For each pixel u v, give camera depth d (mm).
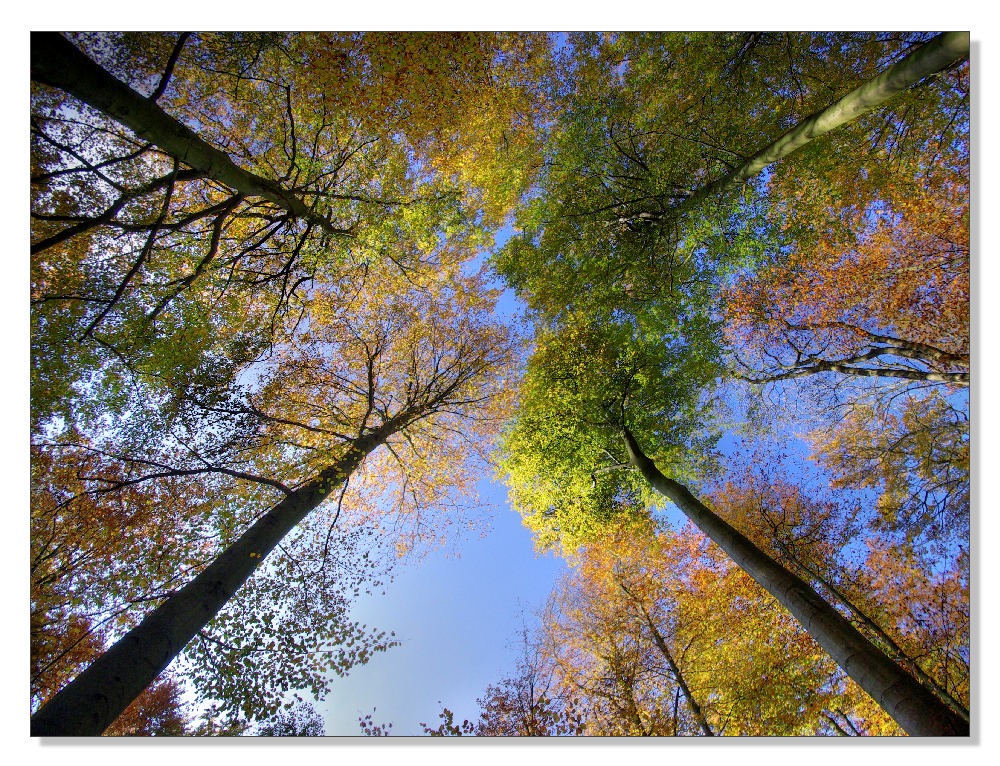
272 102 7695
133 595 7023
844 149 8148
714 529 7230
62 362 6988
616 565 13930
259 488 7906
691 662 11508
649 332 11148
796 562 10984
